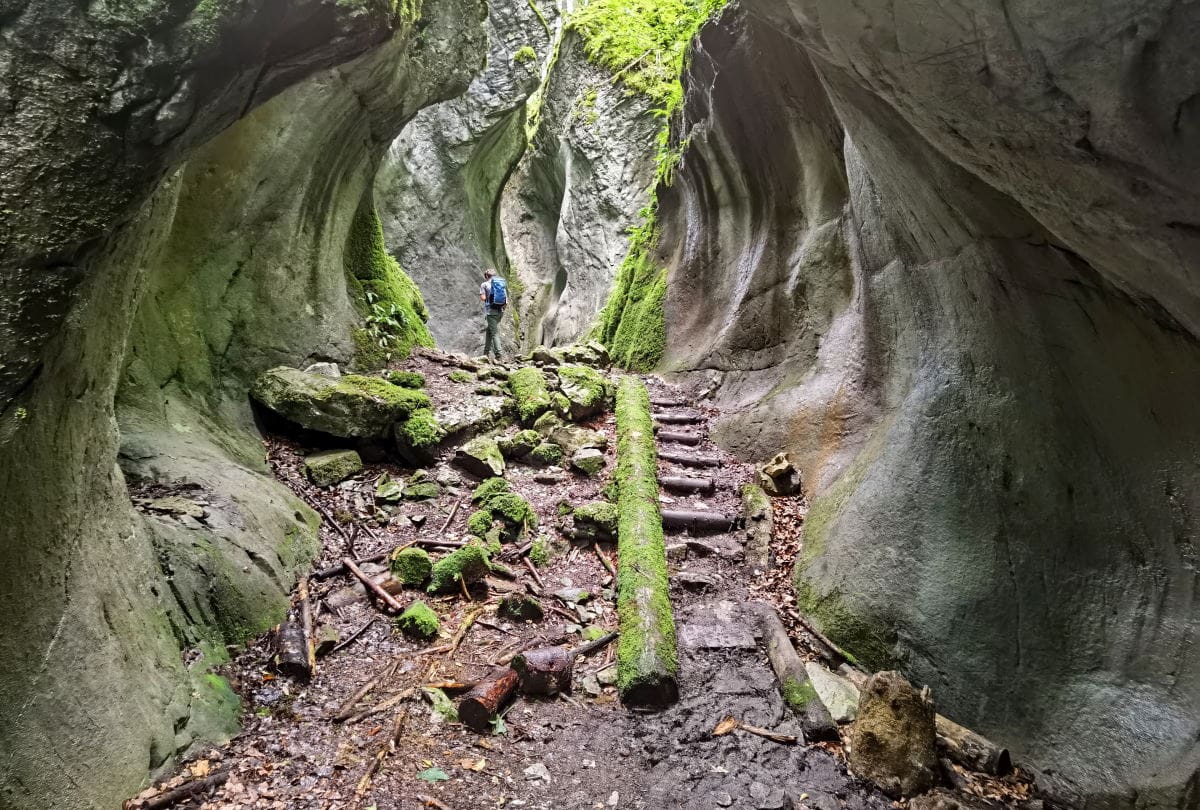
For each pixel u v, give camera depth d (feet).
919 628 11.89
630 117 46.85
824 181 21.57
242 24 6.91
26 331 6.42
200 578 11.07
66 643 7.66
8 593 6.90
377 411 18.62
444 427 19.60
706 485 18.79
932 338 13.42
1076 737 9.62
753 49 21.38
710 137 27.63
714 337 27.07
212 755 9.20
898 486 13.30
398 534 16.07
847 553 13.93
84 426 8.32
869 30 7.20
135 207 7.34
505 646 12.70
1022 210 9.38
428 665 11.90
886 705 10.23
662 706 11.48
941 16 6.36
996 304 10.99
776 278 23.99
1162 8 4.98
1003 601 11.01
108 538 9.09
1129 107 5.72
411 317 26.68
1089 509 10.11
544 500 18.16
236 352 17.88
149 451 12.85
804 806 9.46
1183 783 8.23
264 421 18.12
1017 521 11.08
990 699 10.77
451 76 23.68
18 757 6.75
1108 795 8.99
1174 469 8.92
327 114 19.85
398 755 9.70
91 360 8.18
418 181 48.34
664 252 34.68
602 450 20.80
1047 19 5.63
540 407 21.88
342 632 12.48
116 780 7.79
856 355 17.65
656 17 49.34
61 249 6.54
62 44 6.08
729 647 12.94
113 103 6.48
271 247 19.33
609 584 15.07
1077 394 10.05
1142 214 6.72
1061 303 9.84
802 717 11.04
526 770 9.82
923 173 10.62
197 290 16.85
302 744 9.71
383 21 8.30
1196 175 5.82
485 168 56.34
